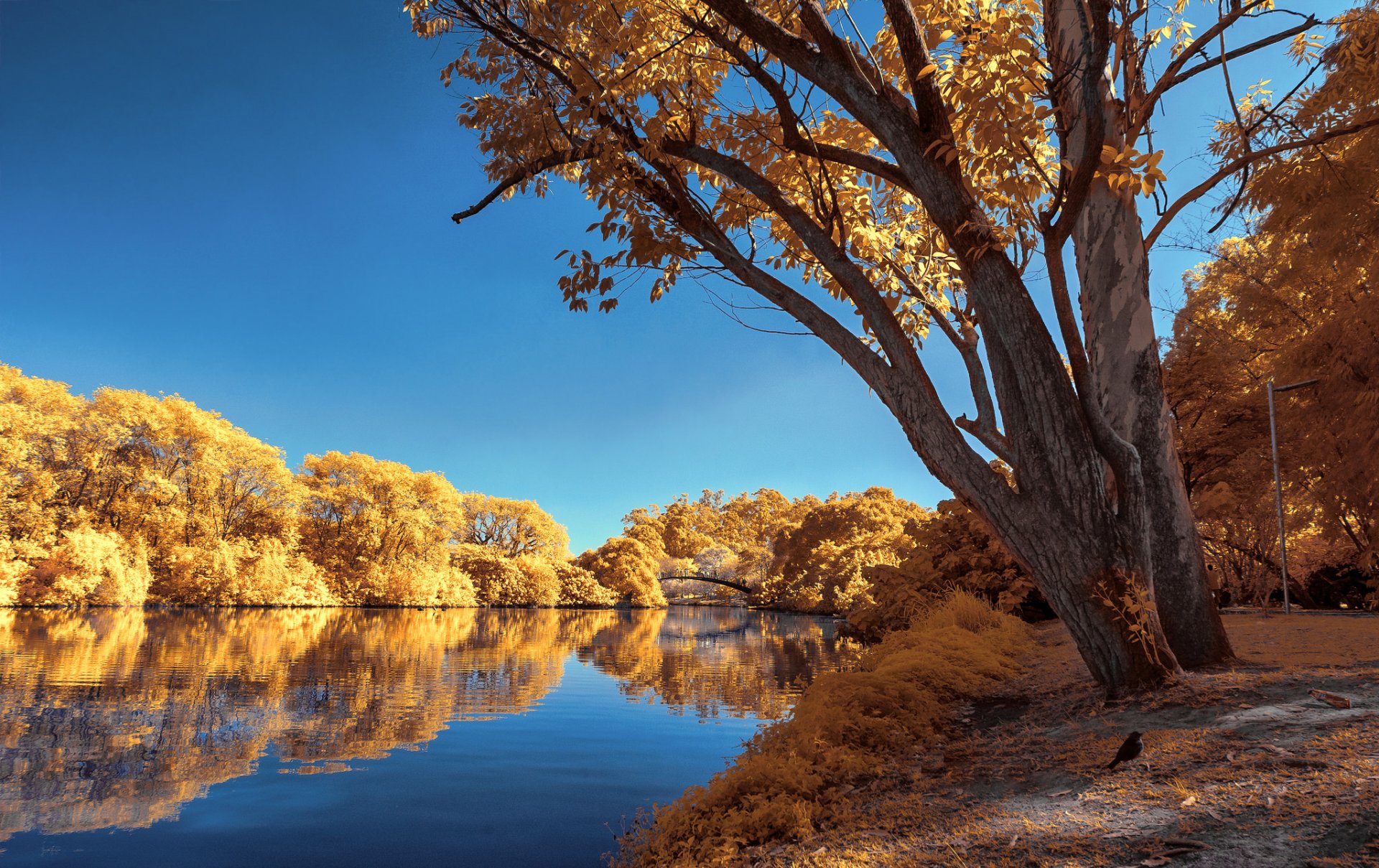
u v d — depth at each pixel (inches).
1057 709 191.0
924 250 293.3
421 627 1042.7
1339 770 104.9
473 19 242.1
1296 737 124.2
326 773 234.7
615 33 234.5
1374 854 79.3
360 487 2118.6
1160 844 95.2
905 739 188.5
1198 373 587.5
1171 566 217.0
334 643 718.5
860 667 328.2
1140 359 238.4
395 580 1921.8
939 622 382.6
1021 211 229.1
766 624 1323.8
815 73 215.9
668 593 3875.5
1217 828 95.9
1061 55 247.8
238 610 1355.8
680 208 241.6
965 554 503.2
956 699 230.7
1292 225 438.0
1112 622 182.2
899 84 264.4
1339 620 317.1
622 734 297.7
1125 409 237.1
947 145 194.7
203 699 362.0
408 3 260.4
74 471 1491.1
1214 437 592.1
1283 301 594.2
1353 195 372.5
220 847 166.6
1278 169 369.4
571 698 394.0
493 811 197.3
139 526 1553.9
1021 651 315.6
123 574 1310.3
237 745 269.1
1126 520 191.6
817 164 277.0
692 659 601.9
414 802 204.7
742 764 178.9
